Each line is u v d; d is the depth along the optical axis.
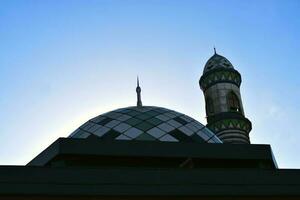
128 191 10.45
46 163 13.34
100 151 13.02
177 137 16.27
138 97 24.33
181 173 11.00
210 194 10.87
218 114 28.38
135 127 16.39
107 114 17.92
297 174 11.70
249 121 28.61
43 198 10.03
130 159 13.57
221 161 14.23
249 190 11.16
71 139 13.08
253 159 14.16
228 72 30.61
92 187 10.31
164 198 10.69
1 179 9.92
